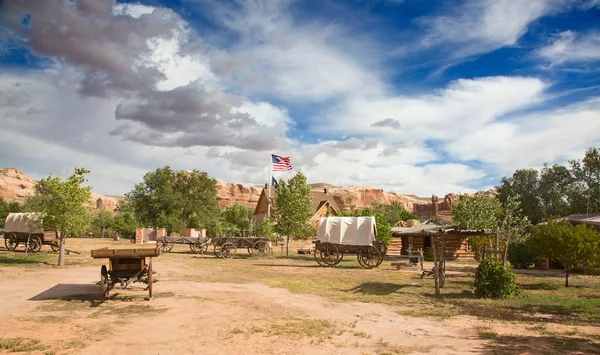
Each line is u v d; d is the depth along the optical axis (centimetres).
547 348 736
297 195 3403
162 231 5194
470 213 3312
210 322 923
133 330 841
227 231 4522
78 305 1098
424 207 16000
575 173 6241
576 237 1600
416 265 2695
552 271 2317
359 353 702
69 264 2191
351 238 2362
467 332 864
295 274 1988
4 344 717
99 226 7362
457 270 2377
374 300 1269
